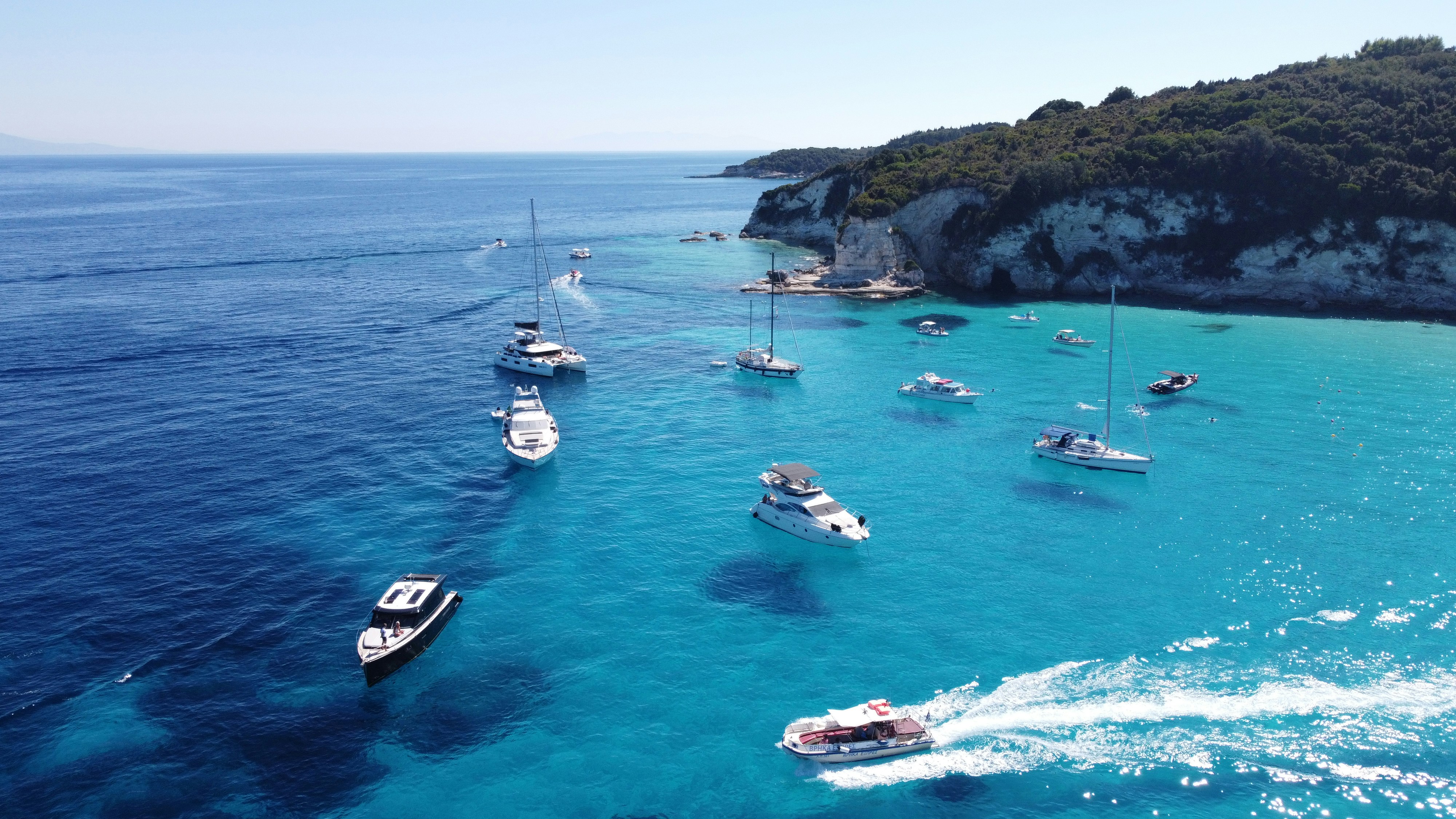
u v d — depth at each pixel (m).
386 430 62.16
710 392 74.31
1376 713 30.77
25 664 33.53
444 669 33.97
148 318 95.75
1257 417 65.38
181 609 37.84
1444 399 68.69
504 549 44.16
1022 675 33.44
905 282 125.44
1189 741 29.56
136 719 30.56
